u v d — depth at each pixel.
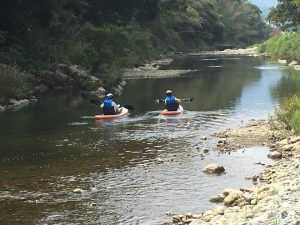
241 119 22.12
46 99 30.38
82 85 34.62
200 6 106.88
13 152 16.94
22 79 29.62
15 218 10.73
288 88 33.34
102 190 12.55
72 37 42.62
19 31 36.94
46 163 15.38
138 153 16.28
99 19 52.22
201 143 17.44
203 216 10.21
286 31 77.00
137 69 51.59
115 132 19.78
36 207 11.40
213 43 113.81
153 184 12.94
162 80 41.44
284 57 63.72
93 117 23.42
